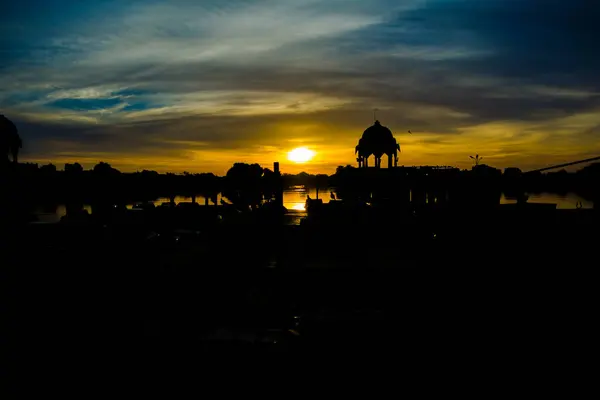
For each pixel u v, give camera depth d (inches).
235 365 585.0
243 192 2415.1
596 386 516.7
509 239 915.4
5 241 853.8
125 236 1070.4
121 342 654.5
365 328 609.3
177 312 786.8
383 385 550.0
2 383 542.3
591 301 689.6
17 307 716.7
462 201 1230.9
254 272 948.6
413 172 1892.2
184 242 1142.3
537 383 533.6
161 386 550.9
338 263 919.0
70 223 1132.5
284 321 724.7
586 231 917.2
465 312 677.9
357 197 2004.2
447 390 528.4
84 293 812.0
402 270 858.8
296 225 1337.4
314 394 540.4
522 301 711.1
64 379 567.5
